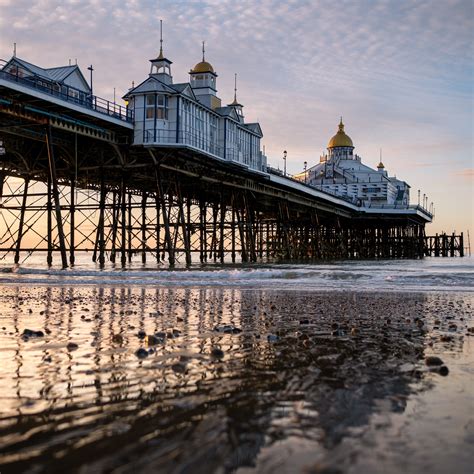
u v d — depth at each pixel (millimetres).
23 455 3824
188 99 46688
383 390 5684
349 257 122312
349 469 3611
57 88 41812
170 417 4691
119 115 43250
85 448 3957
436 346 8594
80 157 48688
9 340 8820
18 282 26750
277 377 6258
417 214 114375
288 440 4145
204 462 3701
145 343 8570
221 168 54562
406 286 24047
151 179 55906
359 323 11594
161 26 48281
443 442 4125
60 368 6672
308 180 134625
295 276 30406
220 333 9859
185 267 45562
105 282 26719
